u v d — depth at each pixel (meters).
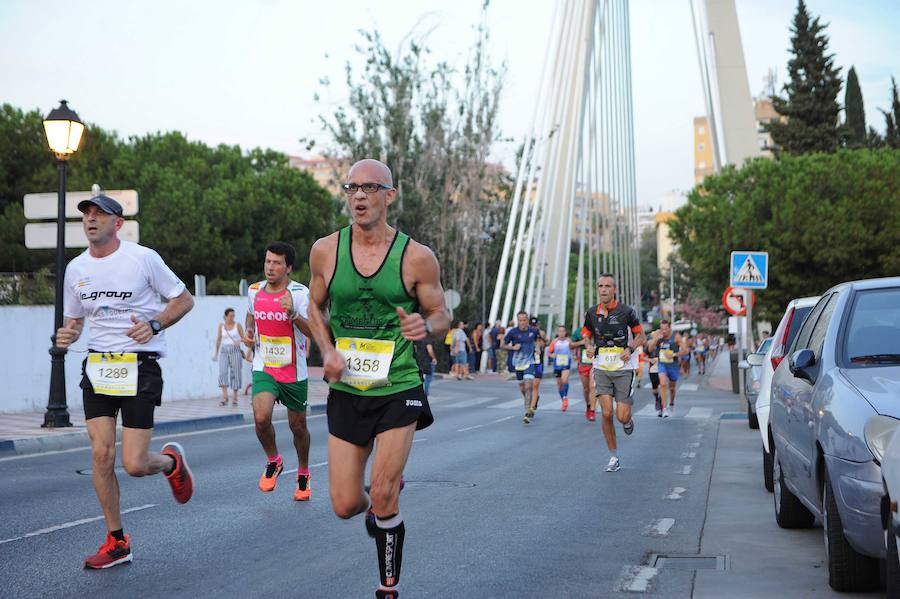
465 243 44.50
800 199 44.81
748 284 22.03
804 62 67.00
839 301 6.82
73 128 16.16
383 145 42.09
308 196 52.53
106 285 6.46
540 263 48.19
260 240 49.25
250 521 8.16
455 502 9.40
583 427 18.62
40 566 6.45
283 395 9.09
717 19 57.12
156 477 10.75
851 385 5.74
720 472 11.89
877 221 44.44
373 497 4.98
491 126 43.59
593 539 7.58
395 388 5.00
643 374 44.34
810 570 6.46
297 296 8.92
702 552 7.12
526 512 8.84
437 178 43.16
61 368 15.84
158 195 45.44
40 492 9.76
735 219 46.06
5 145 41.75
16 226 39.25
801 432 6.59
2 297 21.08
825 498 5.79
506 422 19.88
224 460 12.61
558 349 23.53
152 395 6.55
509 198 49.00
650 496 9.86
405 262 4.98
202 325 24.52
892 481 4.63
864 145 70.62
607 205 68.38
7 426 16.03
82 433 14.95
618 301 12.13
